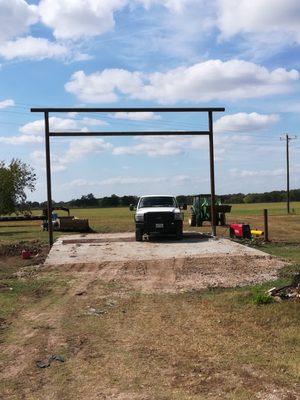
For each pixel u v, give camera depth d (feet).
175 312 30.73
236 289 37.50
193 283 41.09
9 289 40.01
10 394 18.74
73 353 23.36
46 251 65.92
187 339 24.72
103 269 49.55
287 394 17.71
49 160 71.36
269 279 41.39
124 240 74.38
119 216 207.82
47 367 21.58
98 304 33.99
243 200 477.36
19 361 22.49
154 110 73.00
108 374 20.43
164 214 72.08
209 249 60.64
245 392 17.98
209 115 75.31
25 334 26.91
